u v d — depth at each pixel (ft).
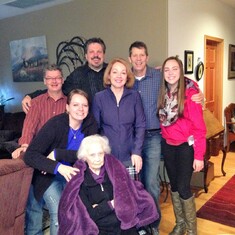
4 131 14.10
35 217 6.31
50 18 13.88
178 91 6.32
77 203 5.17
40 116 6.68
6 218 5.15
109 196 5.57
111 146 6.31
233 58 16.70
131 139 6.44
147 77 7.07
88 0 12.27
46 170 5.25
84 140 5.55
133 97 6.36
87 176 5.49
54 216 5.73
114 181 5.50
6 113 15.84
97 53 7.29
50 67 6.68
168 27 10.34
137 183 5.85
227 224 8.04
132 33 11.19
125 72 6.11
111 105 6.23
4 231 5.20
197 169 6.46
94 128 6.06
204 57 13.37
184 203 6.75
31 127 6.55
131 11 11.07
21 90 16.42
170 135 6.61
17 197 5.24
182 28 11.28
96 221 5.37
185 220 6.93
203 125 6.35
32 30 14.89
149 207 5.63
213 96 15.30
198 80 13.00
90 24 12.40
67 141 5.70
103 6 11.85
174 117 6.39
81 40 12.85
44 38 14.39
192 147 6.52
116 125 6.23
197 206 9.21
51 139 5.48
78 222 5.04
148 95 7.04
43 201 6.32
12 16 15.67
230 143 15.98
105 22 11.92
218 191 10.31
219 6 14.55
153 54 10.77
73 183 5.24
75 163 5.53
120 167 5.66
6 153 12.15
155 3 10.41
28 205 6.20
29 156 5.27
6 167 4.84
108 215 5.45
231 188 10.54
